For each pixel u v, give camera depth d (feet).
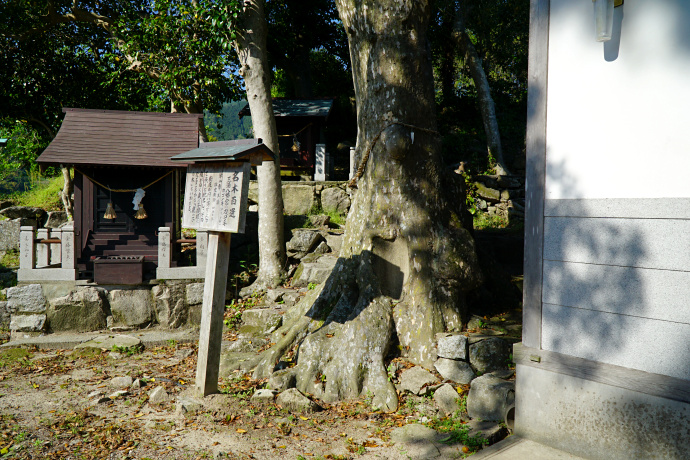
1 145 25.00
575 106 12.72
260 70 29.04
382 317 19.02
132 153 26.02
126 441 14.07
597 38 11.66
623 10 11.77
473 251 19.92
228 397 17.03
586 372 12.32
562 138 13.00
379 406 16.84
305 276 27.32
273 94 69.05
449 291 19.52
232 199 16.38
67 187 36.27
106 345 22.98
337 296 20.77
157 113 28.48
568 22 12.82
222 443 14.08
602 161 12.23
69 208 36.24
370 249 20.20
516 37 57.93
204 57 33.68
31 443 13.74
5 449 13.23
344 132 66.69
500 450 12.85
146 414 16.05
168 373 20.18
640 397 11.41
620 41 11.84
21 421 15.31
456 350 17.79
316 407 16.69
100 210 26.63
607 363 12.07
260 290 27.71
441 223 20.52
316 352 18.92
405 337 19.10
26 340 23.99
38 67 41.55
